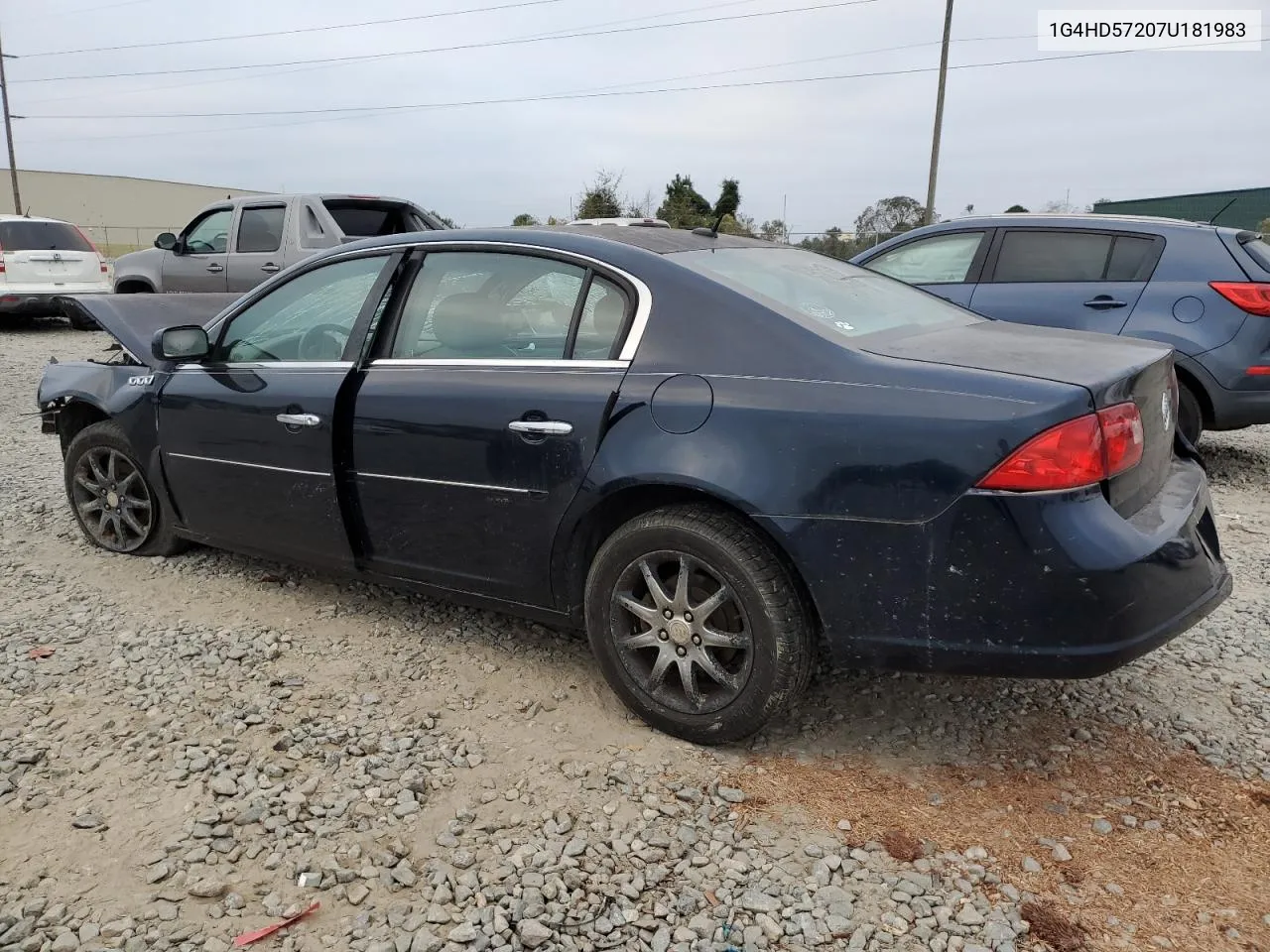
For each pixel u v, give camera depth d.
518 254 3.48
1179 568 2.68
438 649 3.83
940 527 2.60
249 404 4.00
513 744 3.12
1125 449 2.65
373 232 11.31
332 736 3.13
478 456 3.34
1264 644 3.89
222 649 3.80
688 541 2.95
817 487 2.72
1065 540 2.51
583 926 2.32
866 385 2.74
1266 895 2.42
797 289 3.35
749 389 2.87
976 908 2.38
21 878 2.46
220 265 11.16
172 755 3.02
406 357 3.65
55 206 71.75
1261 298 6.03
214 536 4.38
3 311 14.31
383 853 2.57
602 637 3.20
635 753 3.07
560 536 3.22
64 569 4.69
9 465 6.86
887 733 3.21
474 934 2.29
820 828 2.69
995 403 2.57
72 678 3.53
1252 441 7.97
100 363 4.93
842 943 2.27
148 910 2.36
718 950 2.25
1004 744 3.14
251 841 2.62
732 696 2.97
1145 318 6.32
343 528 3.80
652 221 5.21
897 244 7.44
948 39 26.73
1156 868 2.53
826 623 2.79
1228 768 2.99
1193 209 23.84
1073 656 2.57
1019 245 6.84
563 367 3.24
